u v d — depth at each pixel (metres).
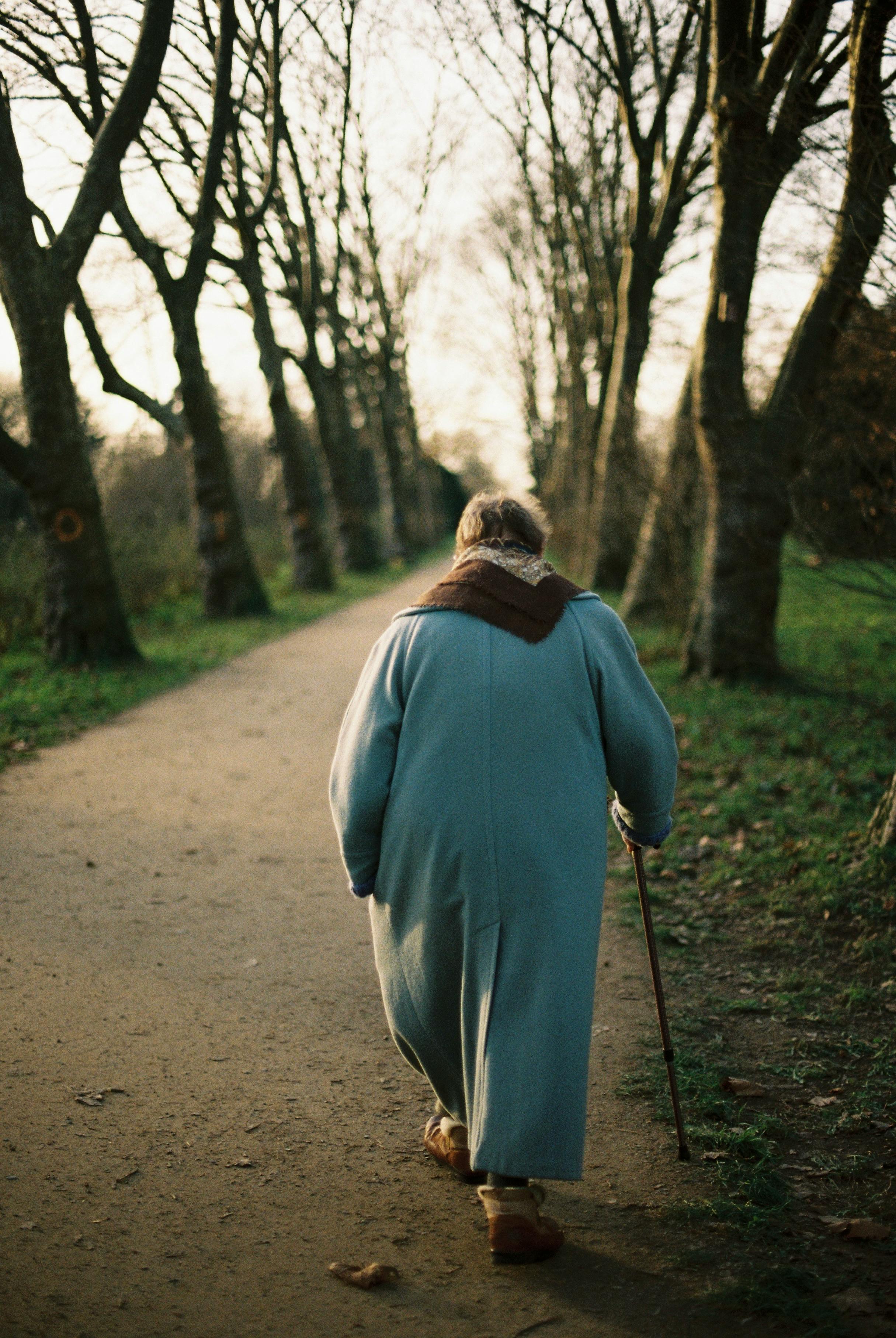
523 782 2.04
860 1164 2.55
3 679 9.53
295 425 21.78
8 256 8.74
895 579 6.23
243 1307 1.98
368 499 50.66
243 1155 2.55
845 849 4.86
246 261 10.17
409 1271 2.11
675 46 9.38
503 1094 1.95
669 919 4.41
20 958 3.73
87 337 10.55
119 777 6.61
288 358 20.83
